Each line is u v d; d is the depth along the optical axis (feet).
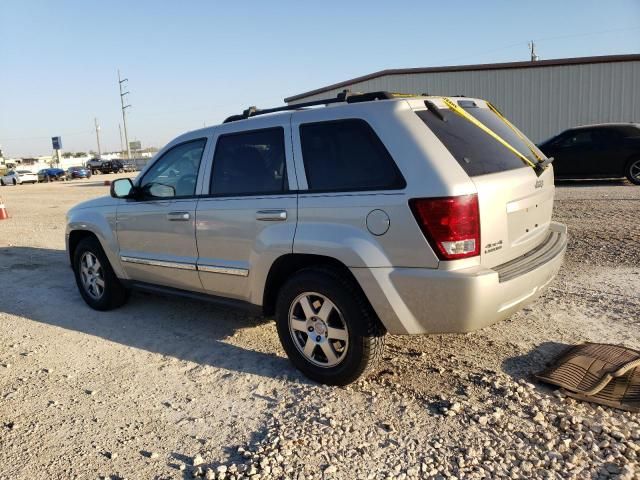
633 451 9.79
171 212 15.74
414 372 13.20
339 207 11.91
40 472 10.02
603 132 46.93
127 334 16.97
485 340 14.93
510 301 11.46
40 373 14.30
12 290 22.79
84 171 164.86
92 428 11.46
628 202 36.70
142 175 17.06
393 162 11.33
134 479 9.71
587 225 29.73
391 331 11.69
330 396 12.30
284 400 12.28
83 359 15.14
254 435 10.94
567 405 11.39
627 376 12.21
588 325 15.78
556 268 13.03
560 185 49.67
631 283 19.36
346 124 12.22
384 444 10.39
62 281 24.13
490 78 74.43
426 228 10.78
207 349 15.48
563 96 71.61
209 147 15.12
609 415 10.94
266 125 13.76
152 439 10.98
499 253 11.55
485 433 10.57
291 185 12.94
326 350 12.58
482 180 11.12
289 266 13.39
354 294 11.89
